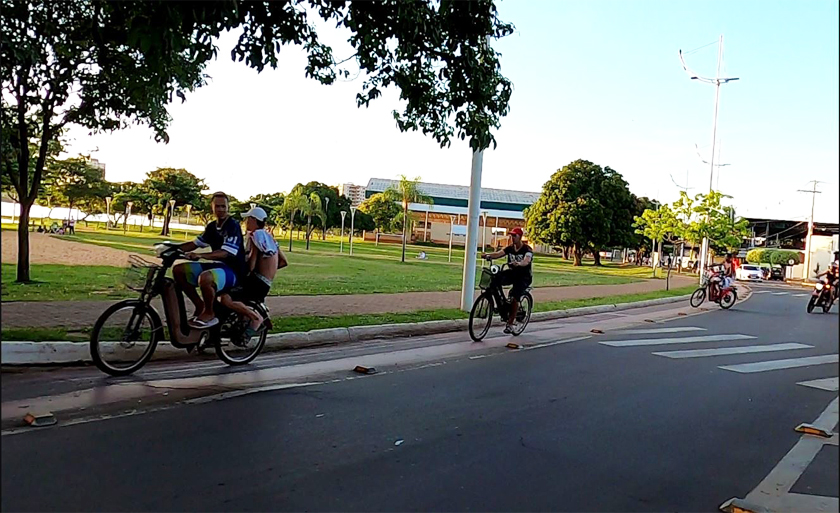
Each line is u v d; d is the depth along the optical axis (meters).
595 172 58.53
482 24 8.78
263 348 9.04
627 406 7.13
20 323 8.63
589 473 5.01
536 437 5.81
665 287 31.47
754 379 9.14
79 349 7.42
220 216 7.56
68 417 5.45
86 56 12.87
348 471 4.72
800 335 14.87
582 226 57.22
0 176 9.58
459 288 21.22
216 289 7.33
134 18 6.95
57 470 4.35
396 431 5.72
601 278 36.97
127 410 5.75
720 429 6.46
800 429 6.57
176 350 8.09
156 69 7.52
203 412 5.84
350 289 17.94
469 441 5.58
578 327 14.09
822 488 5.02
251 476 4.50
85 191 54.75
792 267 68.31
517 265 11.48
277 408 6.14
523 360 9.53
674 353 11.02
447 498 4.36
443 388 7.42
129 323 6.99
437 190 105.00
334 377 7.63
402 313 13.04
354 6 8.48
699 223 36.12
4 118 13.31
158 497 4.06
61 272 16.88
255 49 8.38
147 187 66.94
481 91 9.26
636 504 4.49
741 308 22.91
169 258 7.14
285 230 79.50
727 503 4.58
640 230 40.06
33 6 11.48
